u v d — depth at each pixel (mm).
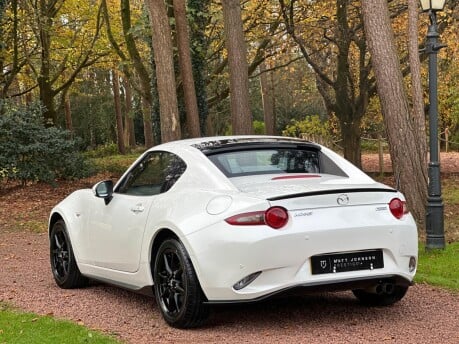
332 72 24641
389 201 5496
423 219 10484
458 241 10219
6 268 8766
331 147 27234
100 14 25516
